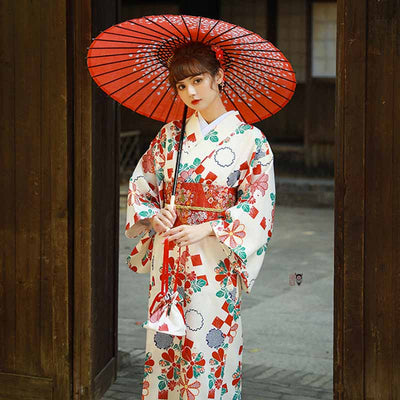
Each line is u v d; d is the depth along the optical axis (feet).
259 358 15.67
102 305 13.15
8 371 12.95
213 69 9.95
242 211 9.86
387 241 10.82
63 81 12.15
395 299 10.87
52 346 12.64
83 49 12.12
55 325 12.59
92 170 12.35
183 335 10.11
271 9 43.09
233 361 10.44
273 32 43.27
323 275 23.66
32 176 12.48
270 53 9.82
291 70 9.90
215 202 10.14
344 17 10.69
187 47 9.99
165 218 10.02
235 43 9.89
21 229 12.64
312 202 38.11
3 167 12.62
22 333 12.80
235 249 9.82
